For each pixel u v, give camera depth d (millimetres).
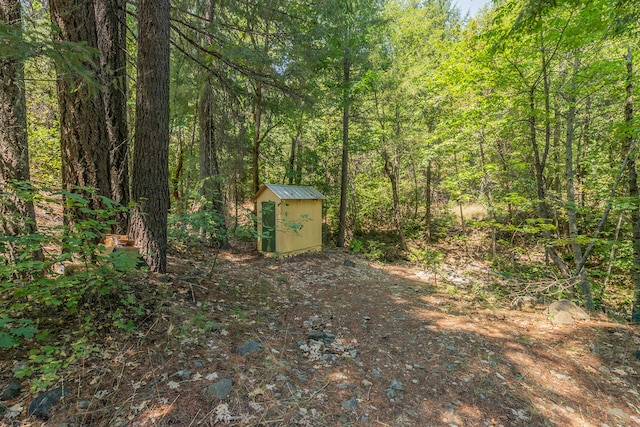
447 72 7418
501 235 11875
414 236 14320
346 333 3877
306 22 7168
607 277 7711
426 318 4699
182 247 6996
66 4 3527
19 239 2383
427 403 2559
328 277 7211
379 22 10391
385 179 14898
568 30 5312
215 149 7727
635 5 4242
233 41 6820
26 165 3689
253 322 3734
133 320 2975
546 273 7051
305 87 7090
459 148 9094
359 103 11594
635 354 3543
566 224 10336
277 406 2256
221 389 2301
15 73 3562
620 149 8211
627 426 2480
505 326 4418
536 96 6500
